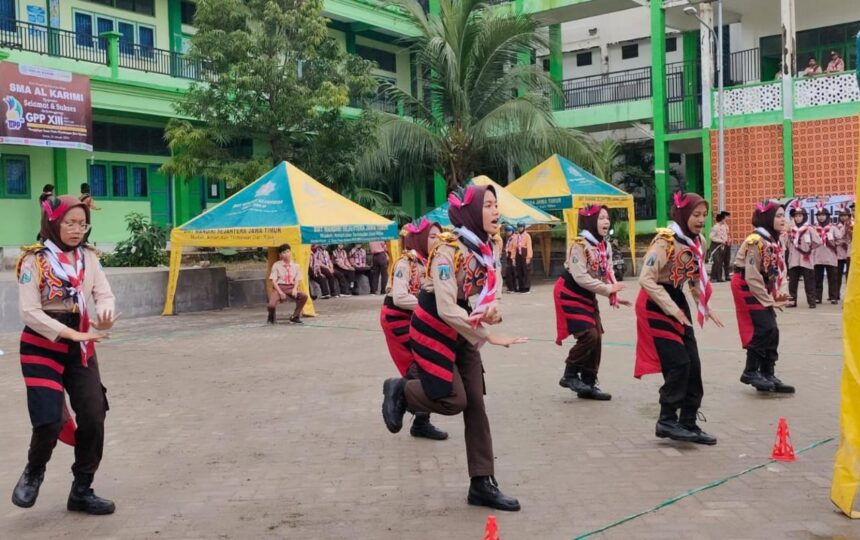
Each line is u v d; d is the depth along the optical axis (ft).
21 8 73.00
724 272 72.84
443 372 15.99
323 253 66.59
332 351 38.09
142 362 35.96
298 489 18.12
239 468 19.86
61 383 16.24
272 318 49.21
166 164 67.97
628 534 14.88
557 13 98.27
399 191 110.83
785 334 39.75
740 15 90.48
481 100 84.94
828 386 27.58
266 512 16.67
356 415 25.17
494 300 15.64
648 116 94.48
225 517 16.46
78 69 73.20
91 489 16.97
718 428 22.36
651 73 92.43
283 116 65.98
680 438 20.58
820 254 51.24
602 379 29.84
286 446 21.80
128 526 16.08
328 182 72.43
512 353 36.22
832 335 39.17
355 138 70.95
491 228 15.80
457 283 15.75
